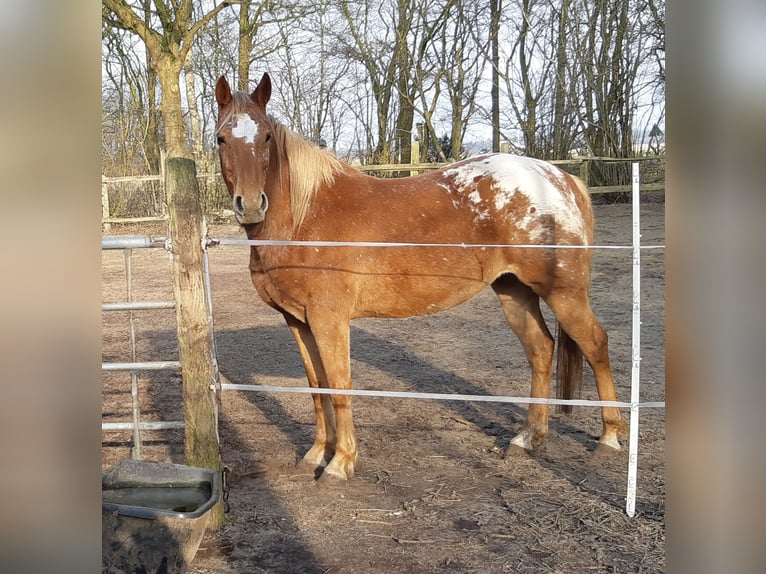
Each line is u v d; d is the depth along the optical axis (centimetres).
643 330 691
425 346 674
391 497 335
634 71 1788
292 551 281
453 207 370
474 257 368
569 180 388
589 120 1830
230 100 349
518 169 373
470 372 576
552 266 363
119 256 1281
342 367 355
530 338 404
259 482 359
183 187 287
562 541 285
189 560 248
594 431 428
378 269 359
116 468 282
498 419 457
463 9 1909
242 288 987
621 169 1568
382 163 1825
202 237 293
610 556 271
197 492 279
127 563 240
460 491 341
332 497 336
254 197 318
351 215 360
